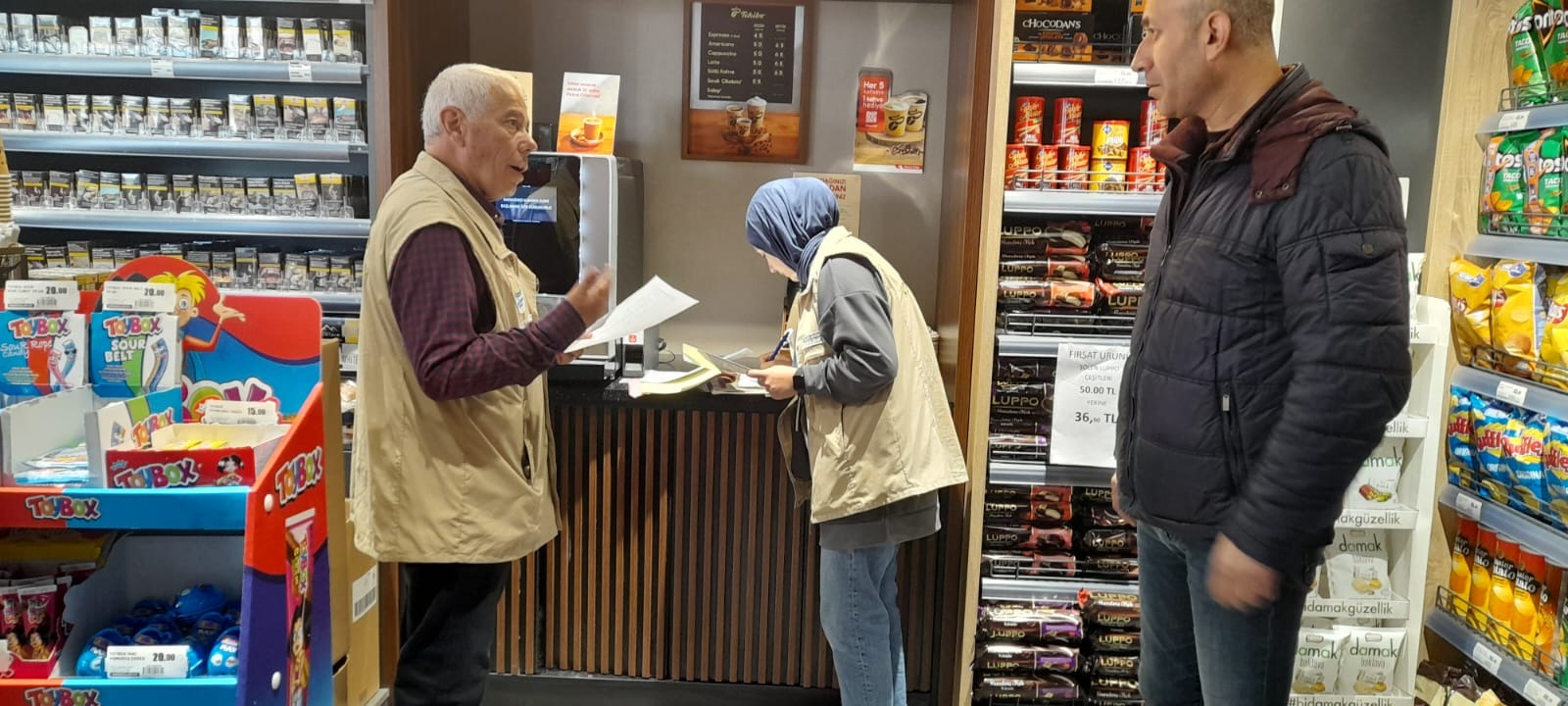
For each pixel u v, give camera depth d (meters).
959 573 2.66
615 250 2.66
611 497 2.77
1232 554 1.46
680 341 3.33
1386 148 1.46
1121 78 2.37
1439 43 2.55
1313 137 1.43
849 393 2.07
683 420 2.73
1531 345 2.26
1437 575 2.59
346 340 2.80
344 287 2.81
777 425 2.52
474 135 1.89
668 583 2.83
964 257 2.55
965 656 2.63
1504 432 2.31
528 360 1.79
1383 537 2.53
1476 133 2.42
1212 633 1.65
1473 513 2.40
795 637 2.83
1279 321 1.50
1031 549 2.67
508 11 3.17
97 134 2.70
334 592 1.84
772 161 3.21
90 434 1.46
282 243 3.08
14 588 1.50
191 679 1.49
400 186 1.88
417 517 1.86
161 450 1.47
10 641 1.49
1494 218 2.37
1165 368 1.62
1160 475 1.63
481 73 1.89
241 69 2.63
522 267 2.10
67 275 1.99
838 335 2.07
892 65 3.16
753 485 2.75
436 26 2.90
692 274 3.29
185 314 1.75
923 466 2.15
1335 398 1.37
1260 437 1.53
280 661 1.52
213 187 2.78
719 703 2.88
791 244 2.25
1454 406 2.50
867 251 2.19
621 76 3.20
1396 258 1.38
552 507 2.16
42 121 2.75
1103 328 2.52
